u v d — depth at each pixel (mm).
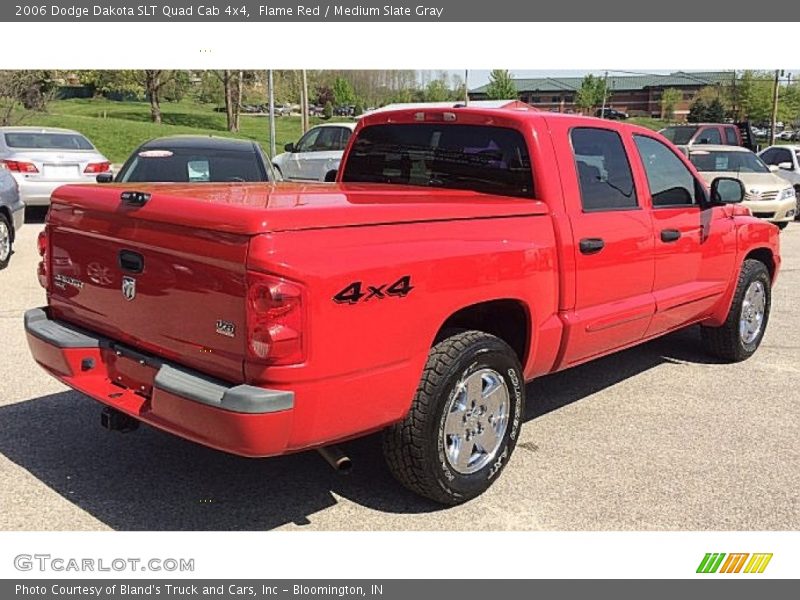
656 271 5336
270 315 3096
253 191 4102
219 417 3176
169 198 3520
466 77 24375
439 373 3744
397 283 3475
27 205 13758
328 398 3293
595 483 4336
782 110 64125
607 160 4949
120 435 4809
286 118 65375
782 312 8781
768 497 4215
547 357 4539
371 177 5457
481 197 4402
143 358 3699
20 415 5094
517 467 4520
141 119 53406
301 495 4137
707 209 5922
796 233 16188
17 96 33719
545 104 87125
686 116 74000
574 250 4523
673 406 5602
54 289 4324
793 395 5887
